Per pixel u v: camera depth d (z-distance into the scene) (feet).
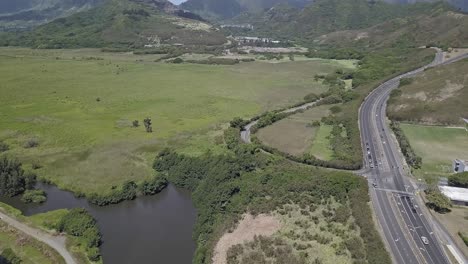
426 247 281.95
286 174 382.22
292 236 295.69
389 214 323.37
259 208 334.65
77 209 339.16
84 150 475.31
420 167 409.69
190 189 403.13
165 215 357.82
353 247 277.23
